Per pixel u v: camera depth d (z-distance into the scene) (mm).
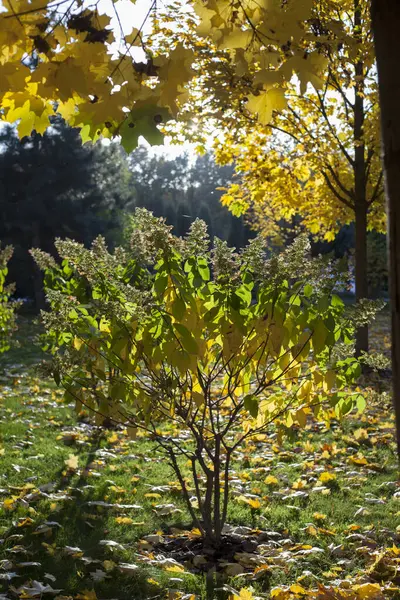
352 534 4371
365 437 7094
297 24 2609
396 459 6332
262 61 2646
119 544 4055
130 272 5168
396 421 2062
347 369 4273
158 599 3480
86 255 4605
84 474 5613
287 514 4840
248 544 4266
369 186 12758
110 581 3631
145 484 5465
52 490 5129
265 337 4055
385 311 30125
